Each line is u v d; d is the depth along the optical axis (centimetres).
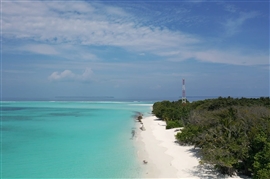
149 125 4088
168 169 1733
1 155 2173
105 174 1669
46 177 1625
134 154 2169
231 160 1441
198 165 1778
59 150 2353
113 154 2177
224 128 1708
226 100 4169
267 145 1297
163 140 2720
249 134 1540
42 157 2108
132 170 1739
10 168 1812
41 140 2855
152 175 1631
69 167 1827
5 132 3453
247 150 1437
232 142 1525
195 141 2167
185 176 1581
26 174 1683
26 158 2078
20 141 2802
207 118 2289
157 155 2103
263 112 2355
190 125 2555
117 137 3016
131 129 3700
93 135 3180
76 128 3834
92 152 2261
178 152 2166
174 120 3975
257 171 1252
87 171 1730
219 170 1633
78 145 2572
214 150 1514
